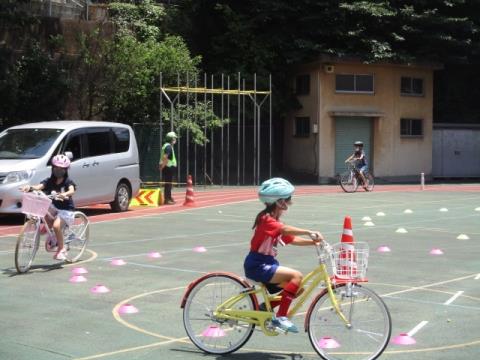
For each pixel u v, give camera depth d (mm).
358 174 26094
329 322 6008
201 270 10266
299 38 31297
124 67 25938
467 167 35125
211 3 32562
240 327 6277
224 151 30422
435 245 12961
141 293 8734
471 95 37125
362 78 31984
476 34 33969
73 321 7375
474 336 6941
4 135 16391
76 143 16562
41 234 10383
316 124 31297
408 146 33344
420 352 6387
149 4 30578
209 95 30500
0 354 6207
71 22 25938
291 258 11375
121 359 6105
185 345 6551
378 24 31984
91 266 10555
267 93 28094
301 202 21625
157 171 26047
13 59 23203
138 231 14617
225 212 18578
